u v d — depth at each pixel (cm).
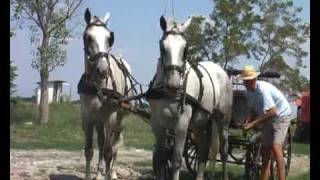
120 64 1133
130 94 1154
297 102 2469
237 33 3719
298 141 2534
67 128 2752
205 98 1040
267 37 3991
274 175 1196
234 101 1227
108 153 1067
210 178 1203
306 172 1531
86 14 1017
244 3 3753
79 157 1619
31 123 2942
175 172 945
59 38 2877
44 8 2864
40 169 1249
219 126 1129
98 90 1005
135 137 2572
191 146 1234
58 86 4500
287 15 4016
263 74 1336
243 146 1190
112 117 1055
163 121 946
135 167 1428
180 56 909
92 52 980
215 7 3756
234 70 1312
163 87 921
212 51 3766
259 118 973
